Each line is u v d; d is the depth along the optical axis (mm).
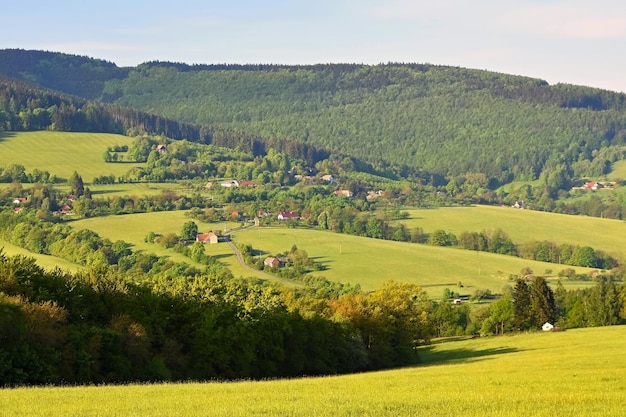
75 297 80500
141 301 86000
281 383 61281
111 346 71625
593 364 76750
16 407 42562
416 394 49812
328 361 101188
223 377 83625
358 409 42219
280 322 90688
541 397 46250
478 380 60438
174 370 80750
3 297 66188
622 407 41844
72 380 66875
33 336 65312
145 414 40125
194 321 86312
